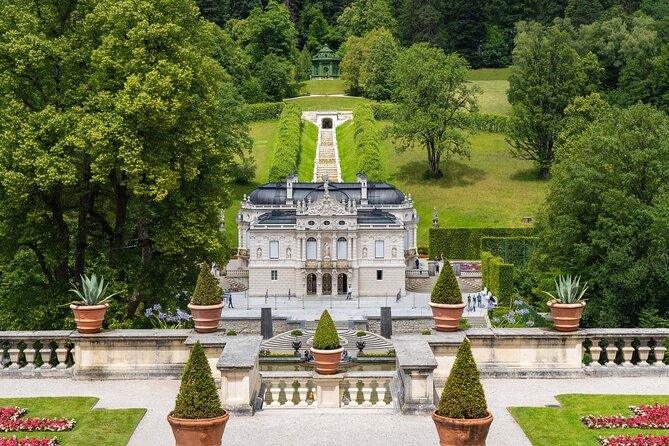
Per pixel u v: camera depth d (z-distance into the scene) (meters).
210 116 80.56
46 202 70.88
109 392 46.91
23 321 70.62
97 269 78.38
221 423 35.91
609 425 40.88
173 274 76.00
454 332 49.66
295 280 143.88
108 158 68.50
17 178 66.00
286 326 119.00
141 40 72.19
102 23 73.75
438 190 197.50
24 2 73.50
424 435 39.97
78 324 49.56
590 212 96.31
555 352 49.34
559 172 107.31
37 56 69.50
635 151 94.44
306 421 42.09
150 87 70.12
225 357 44.00
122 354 49.50
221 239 80.88
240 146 193.50
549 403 44.75
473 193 195.00
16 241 71.62
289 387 48.72
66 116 69.75
